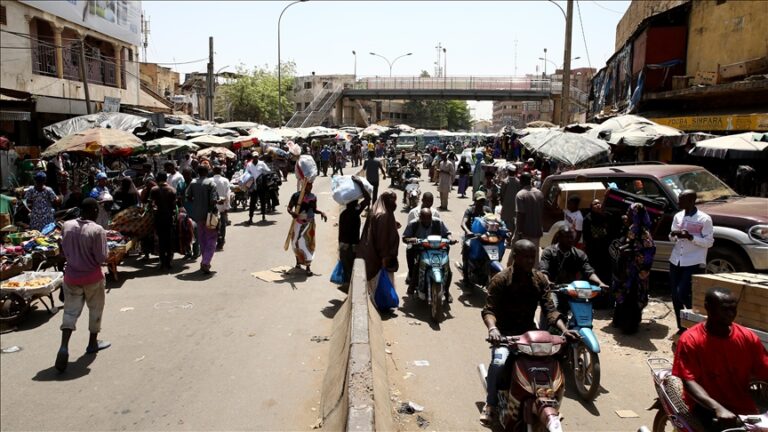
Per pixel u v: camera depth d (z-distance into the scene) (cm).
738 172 1276
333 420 488
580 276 601
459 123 11625
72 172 1819
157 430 499
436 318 768
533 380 392
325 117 6788
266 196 1788
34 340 721
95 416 523
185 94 5794
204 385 589
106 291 936
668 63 1878
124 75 2961
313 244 1048
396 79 6819
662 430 413
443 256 806
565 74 2158
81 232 642
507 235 891
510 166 1148
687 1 1836
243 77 6419
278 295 914
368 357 515
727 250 771
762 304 518
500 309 461
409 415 510
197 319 796
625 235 726
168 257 1084
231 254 1227
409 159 2772
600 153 1262
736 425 331
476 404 533
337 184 916
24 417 520
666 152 1661
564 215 920
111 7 2766
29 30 2130
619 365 623
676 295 689
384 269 812
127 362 647
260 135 2959
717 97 1634
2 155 1670
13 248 895
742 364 358
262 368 630
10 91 1912
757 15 1521
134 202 1215
